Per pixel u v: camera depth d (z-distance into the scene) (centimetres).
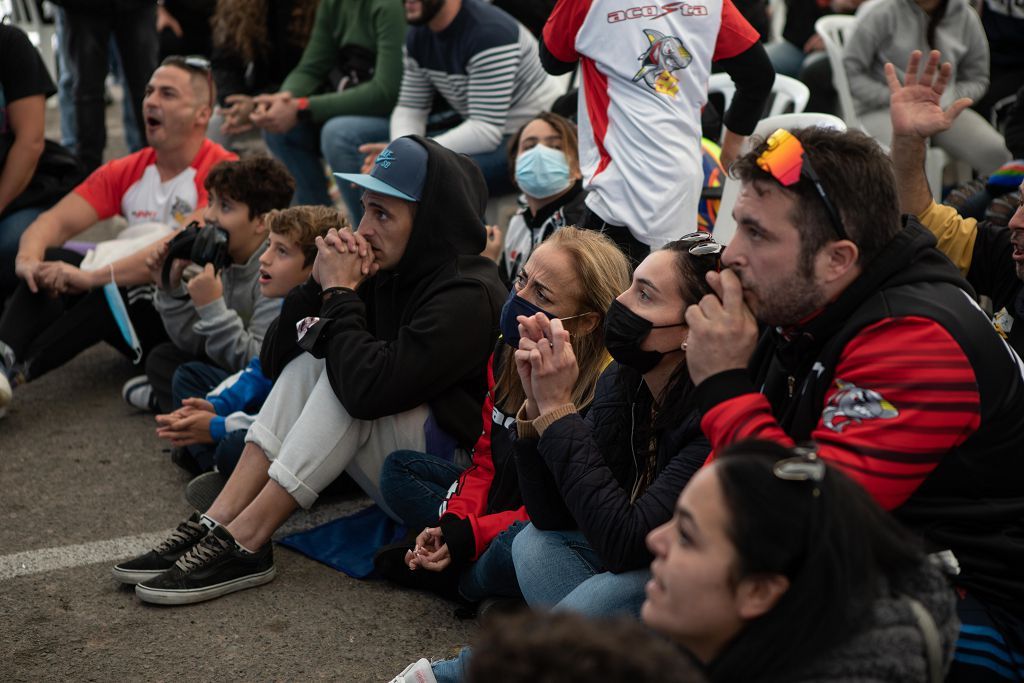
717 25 507
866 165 254
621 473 329
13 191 671
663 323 304
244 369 521
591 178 516
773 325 271
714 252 304
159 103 634
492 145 689
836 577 187
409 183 423
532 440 328
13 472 535
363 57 781
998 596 266
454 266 431
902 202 382
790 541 188
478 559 382
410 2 671
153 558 421
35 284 596
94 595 419
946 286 263
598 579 305
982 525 265
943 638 204
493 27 676
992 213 436
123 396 614
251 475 426
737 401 259
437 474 418
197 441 481
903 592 201
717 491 192
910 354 251
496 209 720
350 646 382
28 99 671
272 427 426
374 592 419
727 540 189
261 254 539
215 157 661
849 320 261
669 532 200
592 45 512
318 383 422
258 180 533
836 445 254
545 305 364
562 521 336
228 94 852
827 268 258
